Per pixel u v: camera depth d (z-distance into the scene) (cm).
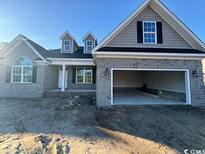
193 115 856
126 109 955
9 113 891
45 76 1448
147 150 493
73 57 1597
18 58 1426
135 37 1077
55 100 1246
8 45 1389
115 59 1010
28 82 1408
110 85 996
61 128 664
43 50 1738
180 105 1011
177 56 1017
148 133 624
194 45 1072
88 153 464
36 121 757
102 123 731
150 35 1098
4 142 538
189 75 1029
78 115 848
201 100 1012
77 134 602
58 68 1848
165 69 1023
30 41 1544
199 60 1040
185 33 1061
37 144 518
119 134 611
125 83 2053
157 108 979
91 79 1792
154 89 1698
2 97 1370
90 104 1109
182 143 545
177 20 1030
